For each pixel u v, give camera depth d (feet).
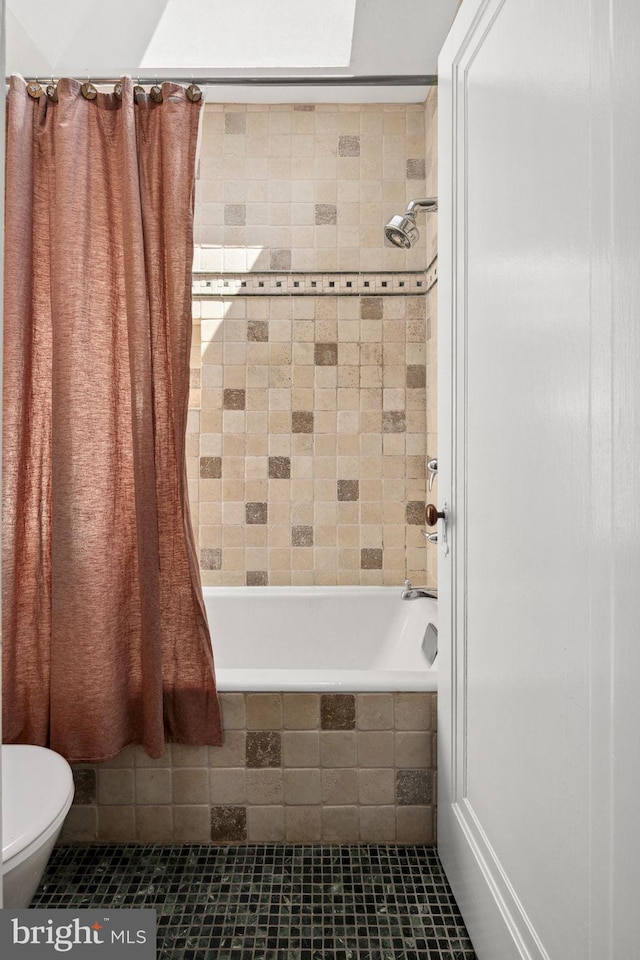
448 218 5.63
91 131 6.38
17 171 6.17
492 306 4.56
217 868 6.10
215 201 9.90
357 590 9.86
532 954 3.79
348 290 9.94
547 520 3.61
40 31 7.80
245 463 10.00
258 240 9.91
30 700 6.32
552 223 3.56
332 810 6.42
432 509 5.61
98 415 6.30
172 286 6.39
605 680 2.95
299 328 9.95
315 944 5.18
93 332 6.32
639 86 2.67
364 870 6.07
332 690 6.38
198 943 5.17
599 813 3.00
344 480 10.02
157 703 6.23
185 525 6.42
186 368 6.42
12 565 6.22
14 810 4.56
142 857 6.26
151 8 7.64
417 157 9.90
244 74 8.91
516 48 4.10
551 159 3.58
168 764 6.43
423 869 6.08
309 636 9.78
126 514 6.51
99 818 6.44
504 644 4.32
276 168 9.91
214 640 9.72
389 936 5.26
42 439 6.39
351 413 9.99
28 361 6.32
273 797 6.42
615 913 2.84
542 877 3.67
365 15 7.80
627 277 2.77
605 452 2.96
